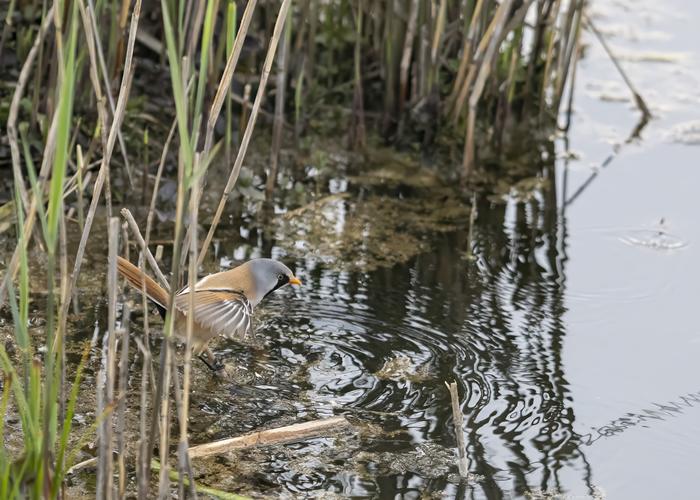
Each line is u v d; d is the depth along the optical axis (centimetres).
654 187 1452
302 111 1500
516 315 1129
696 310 1156
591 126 1623
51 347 671
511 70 1489
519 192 1430
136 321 1056
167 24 627
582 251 1280
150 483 819
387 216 1345
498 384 1001
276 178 1376
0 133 1266
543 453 905
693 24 1961
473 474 870
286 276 962
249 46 1458
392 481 855
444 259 1247
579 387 1004
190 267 693
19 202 735
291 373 1002
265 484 839
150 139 1353
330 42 1546
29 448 678
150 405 920
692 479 883
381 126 1553
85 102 1276
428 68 1495
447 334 1083
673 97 1716
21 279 679
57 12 760
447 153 1516
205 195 1339
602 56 1834
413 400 971
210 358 993
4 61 1320
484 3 1477
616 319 1131
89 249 1177
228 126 1281
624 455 908
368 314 1112
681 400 992
